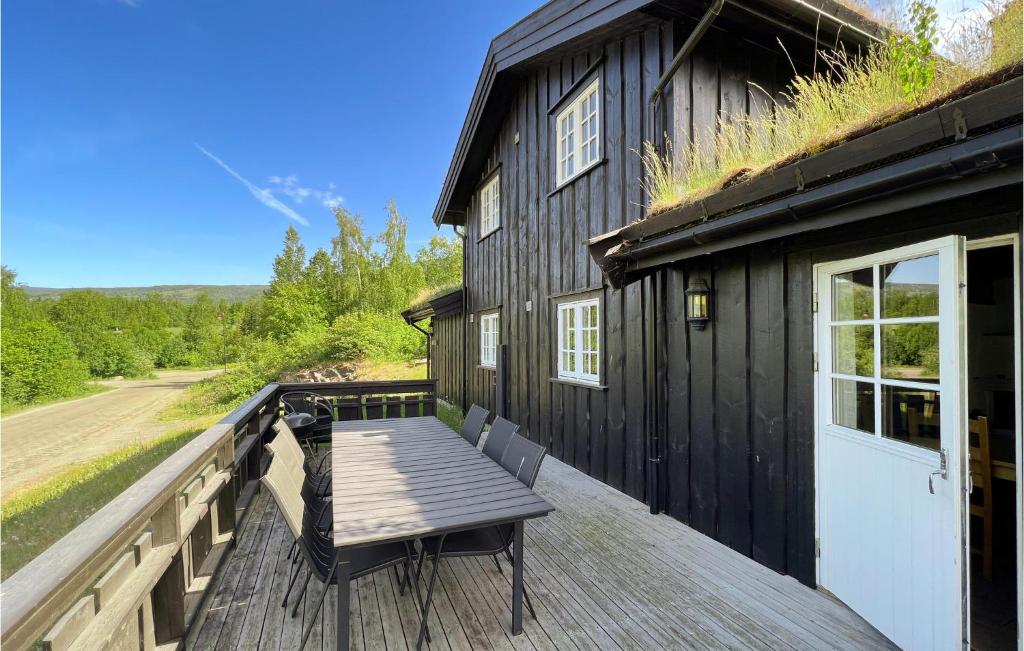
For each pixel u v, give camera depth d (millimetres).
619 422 4250
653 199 3631
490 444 3043
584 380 4883
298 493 2311
